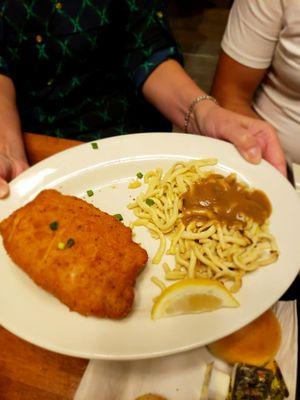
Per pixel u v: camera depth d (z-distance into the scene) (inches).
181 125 18.0
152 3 17.8
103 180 13.9
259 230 12.0
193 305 9.9
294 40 16.4
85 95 18.8
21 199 13.0
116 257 10.5
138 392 9.9
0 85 16.9
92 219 11.3
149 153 14.1
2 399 10.0
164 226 12.6
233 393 9.6
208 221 12.5
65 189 13.5
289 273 10.7
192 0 43.1
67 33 16.5
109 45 17.9
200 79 34.8
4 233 11.4
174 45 19.1
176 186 13.7
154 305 10.2
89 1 16.1
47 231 11.0
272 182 12.9
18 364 10.5
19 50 17.0
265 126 14.4
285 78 17.7
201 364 10.3
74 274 10.2
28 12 16.0
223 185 13.1
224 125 14.7
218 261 11.6
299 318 11.4
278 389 9.7
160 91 18.2
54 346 9.4
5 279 11.0
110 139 14.4
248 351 10.2
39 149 15.7
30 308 10.3
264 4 16.7
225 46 19.1
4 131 15.2
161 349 9.2
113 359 9.2
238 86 19.7
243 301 10.1
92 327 9.9
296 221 11.8
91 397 9.7
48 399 10.0
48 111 18.8
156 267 11.8
